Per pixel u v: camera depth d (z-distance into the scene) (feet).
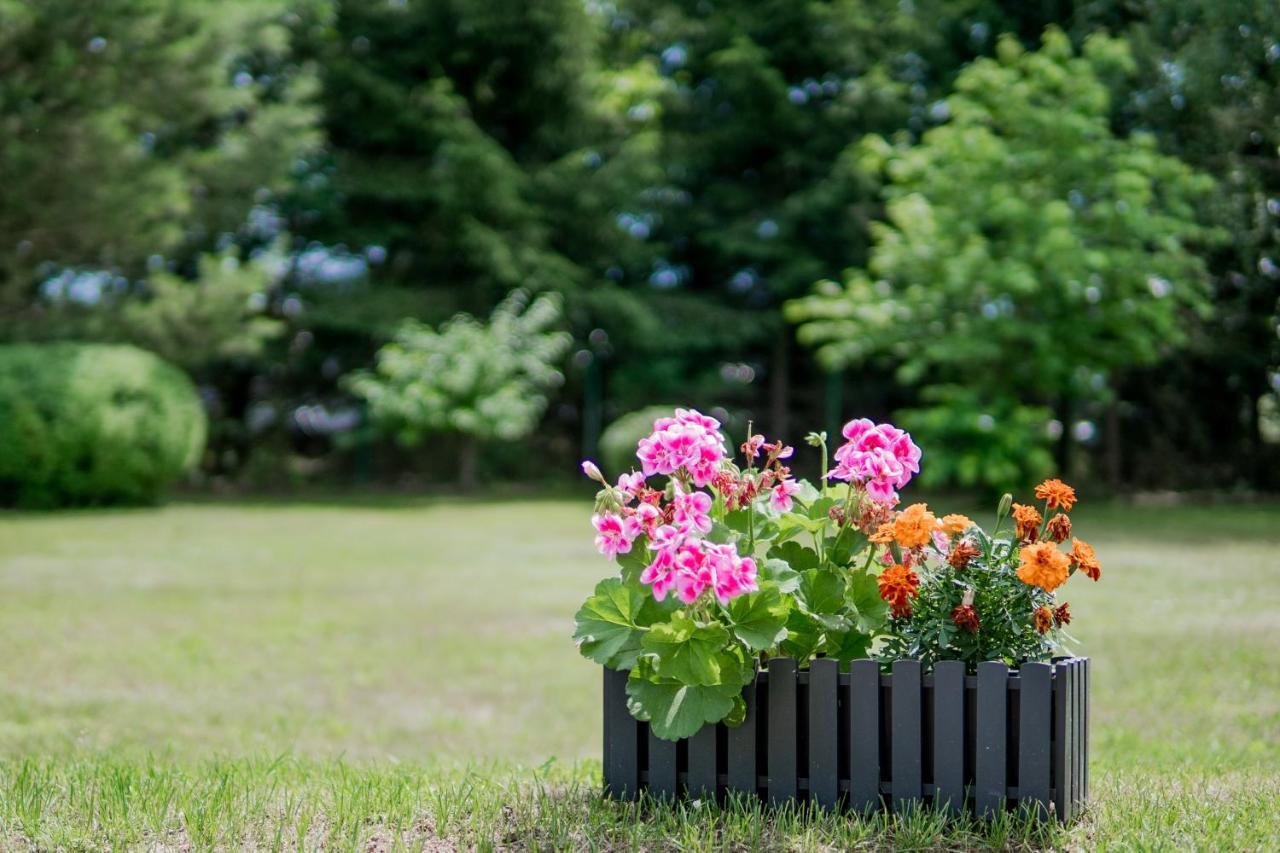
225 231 68.74
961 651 11.12
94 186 56.44
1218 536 44.16
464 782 12.09
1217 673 20.95
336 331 75.31
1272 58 50.24
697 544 10.44
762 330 77.61
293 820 10.76
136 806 11.01
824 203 73.61
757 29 76.13
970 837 10.21
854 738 11.01
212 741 17.28
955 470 55.01
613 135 78.59
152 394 56.49
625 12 79.46
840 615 11.46
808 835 10.12
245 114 74.23
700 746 11.37
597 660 11.08
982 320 52.01
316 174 76.69
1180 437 66.44
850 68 75.87
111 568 35.83
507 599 31.17
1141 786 12.52
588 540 45.57
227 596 30.99
